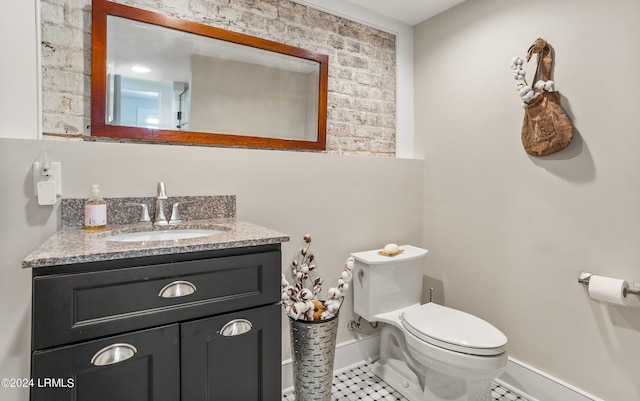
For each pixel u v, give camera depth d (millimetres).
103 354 859
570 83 1547
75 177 1297
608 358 1450
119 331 885
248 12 1736
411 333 1570
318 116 1940
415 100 2346
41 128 1283
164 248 946
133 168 1400
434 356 1446
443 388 1546
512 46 1777
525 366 1734
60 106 1337
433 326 1544
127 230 1271
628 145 1374
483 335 1450
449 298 2145
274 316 1123
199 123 1596
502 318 1852
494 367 1357
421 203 2312
